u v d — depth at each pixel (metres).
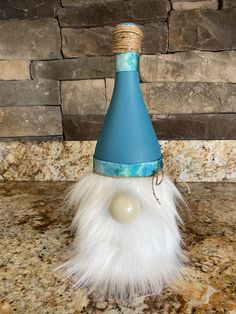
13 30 0.64
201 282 0.36
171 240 0.39
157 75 0.64
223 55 0.62
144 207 0.36
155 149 0.38
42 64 0.65
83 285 0.36
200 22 0.61
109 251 0.37
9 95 0.67
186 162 0.67
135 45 0.37
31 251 0.43
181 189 0.65
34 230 0.49
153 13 0.61
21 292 0.35
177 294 0.34
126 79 0.37
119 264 0.36
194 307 0.32
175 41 0.62
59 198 0.61
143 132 0.37
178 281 0.36
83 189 0.40
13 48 0.65
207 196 0.61
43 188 0.66
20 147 0.69
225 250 0.43
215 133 0.67
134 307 0.32
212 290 0.35
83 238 0.38
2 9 0.63
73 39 0.64
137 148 0.36
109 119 0.38
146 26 0.62
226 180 0.67
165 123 0.66
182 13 0.61
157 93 0.65
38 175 0.70
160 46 0.62
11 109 0.68
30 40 0.64
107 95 0.66
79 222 0.40
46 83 0.66
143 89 0.65
